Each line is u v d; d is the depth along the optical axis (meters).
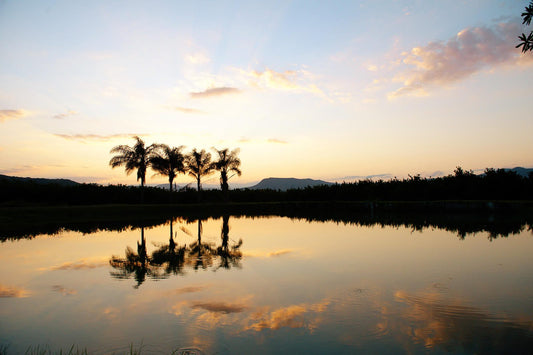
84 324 5.11
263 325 4.98
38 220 21.61
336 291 6.57
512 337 4.52
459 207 27.84
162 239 14.28
